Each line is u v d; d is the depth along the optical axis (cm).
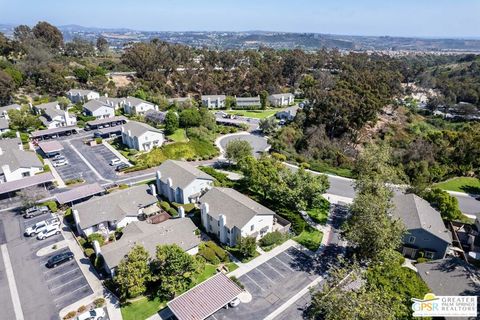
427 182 6806
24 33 19612
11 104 11981
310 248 5225
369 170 6481
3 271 4659
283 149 9575
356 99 10300
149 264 4316
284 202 6025
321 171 8425
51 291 4309
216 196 5734
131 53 17538
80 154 8888
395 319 3288
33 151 8875
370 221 4312
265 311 4012
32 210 6056
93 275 4594
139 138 8775
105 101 12769
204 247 5038
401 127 11931
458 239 5344
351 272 3888
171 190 6406
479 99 16312
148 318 3884
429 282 4197
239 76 17438
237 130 11475
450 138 9156
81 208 5534
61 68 15475
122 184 7150
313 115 10700
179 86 16450
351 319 2939
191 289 4144
